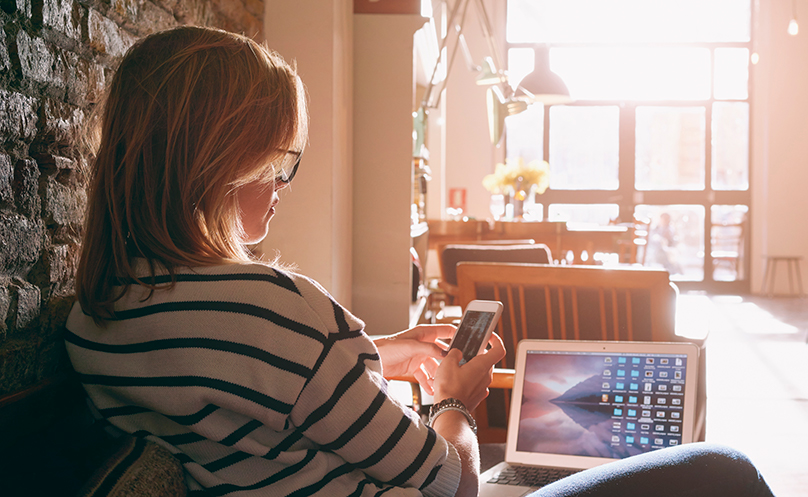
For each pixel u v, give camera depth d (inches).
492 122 163.2
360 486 28.7
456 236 244.5
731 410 140.3
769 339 223.8
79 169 40.9
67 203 39.4
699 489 27.8
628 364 45.3
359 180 115.7
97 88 42.7
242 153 29.2
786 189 356.5
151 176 29.2
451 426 33.2
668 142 362.6
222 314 27.1
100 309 29.0
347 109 108.3
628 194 363.9
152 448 28.2
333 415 27.5
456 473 30.2
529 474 43.5
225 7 73.9
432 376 45.4
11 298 33.2
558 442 45.1
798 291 357.4
